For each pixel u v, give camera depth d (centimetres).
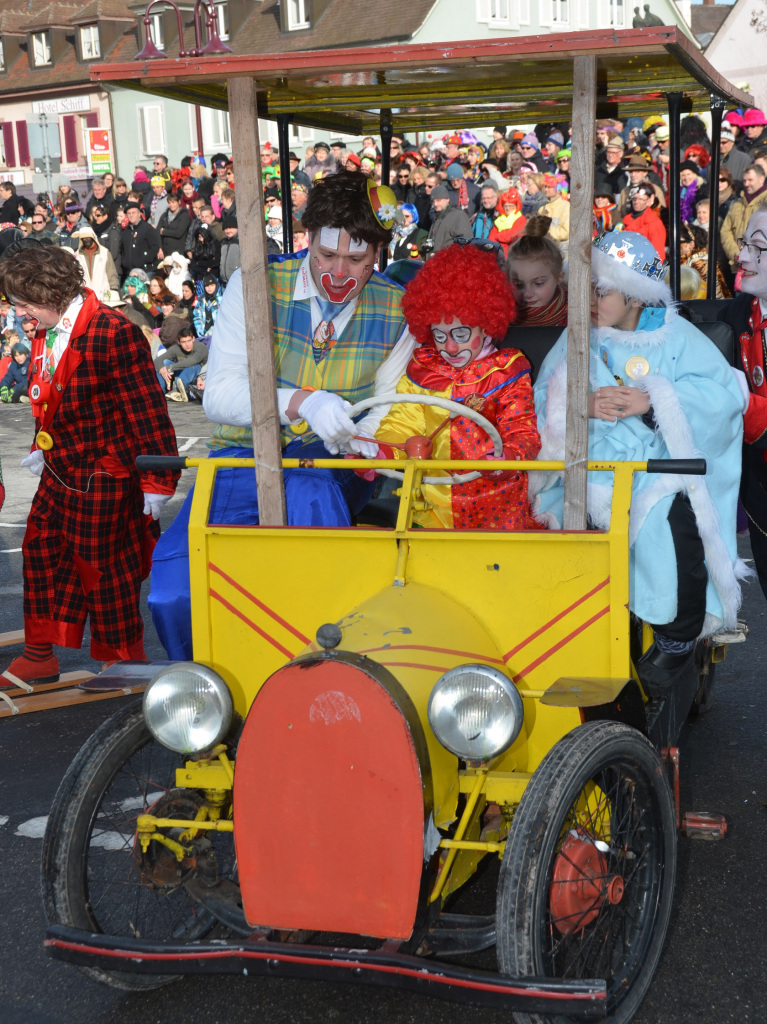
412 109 432
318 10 3070
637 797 264
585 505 270
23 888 331
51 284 411
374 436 322
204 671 258
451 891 253
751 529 375
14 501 891
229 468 332
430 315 301
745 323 360
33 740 441
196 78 276
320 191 311
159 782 308
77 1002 279
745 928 298
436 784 234
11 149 4009
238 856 239
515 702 233
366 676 230
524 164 1294
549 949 238
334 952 228
